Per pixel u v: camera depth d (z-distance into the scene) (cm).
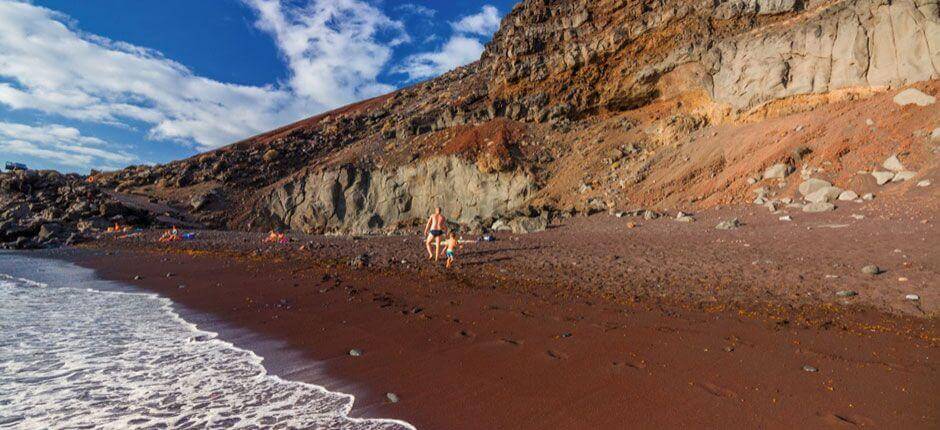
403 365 543
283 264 1391
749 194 1892
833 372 471
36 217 3438
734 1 2691
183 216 4400
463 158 3625
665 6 3041
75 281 1237
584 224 2144
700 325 654
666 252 1295
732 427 371
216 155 5831
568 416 402
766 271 976
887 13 1919
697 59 2809
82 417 419
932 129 1581
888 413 381
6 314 837
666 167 2520
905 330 599
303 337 670
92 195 3856
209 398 461
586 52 3506
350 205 4250
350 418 411
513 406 426
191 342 656
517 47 3962
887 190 1488
